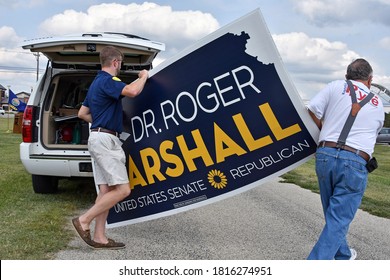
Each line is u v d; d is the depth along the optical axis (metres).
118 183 4.12
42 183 6.38
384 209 6.65
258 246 4.58
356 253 4.29
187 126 4.37
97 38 5.58
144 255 4.20
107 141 4.11
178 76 4.36
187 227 5.23
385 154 24.08
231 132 4.25
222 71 4.21
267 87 4.10
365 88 3.74
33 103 6.10
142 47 5.61
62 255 4.08
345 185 3.55
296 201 7.00
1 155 11.61
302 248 4.55
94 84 4.15
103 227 4.30
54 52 5.93
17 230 4.66
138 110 4.52
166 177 4.48
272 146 4.17
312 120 4.02
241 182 4.30
